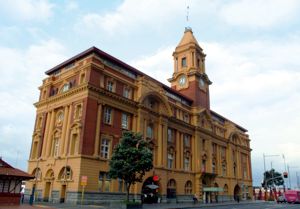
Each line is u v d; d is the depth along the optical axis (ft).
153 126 166.20
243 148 276.41
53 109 150.82
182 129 191.31
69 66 155.74
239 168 257.34
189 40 230.07
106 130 136.26
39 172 144.87
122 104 146.92
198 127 202.08
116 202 119.34
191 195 186.39
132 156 112.68
